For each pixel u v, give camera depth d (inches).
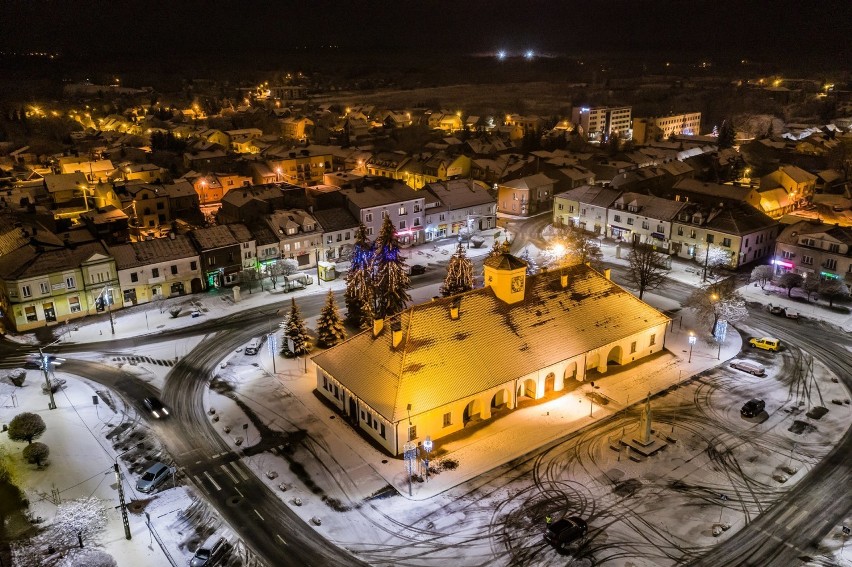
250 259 3897.6
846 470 2107.5
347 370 2409.0
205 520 1903.3
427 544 1807.3
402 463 2160.4
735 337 3085.6
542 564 1731.1
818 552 1765.5
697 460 2165.4
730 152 6988.2
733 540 1811.0
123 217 4256.9
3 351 2999.5
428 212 4751.5
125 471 2130.9
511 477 2084.2
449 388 2263.8
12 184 6082.7
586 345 2610.7
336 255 4323.3
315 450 2239.2
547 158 6555.1
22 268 3171.8
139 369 2822.3
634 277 3673.7
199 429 2367.1
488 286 2581.2
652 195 4975.4
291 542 1814.7
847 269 3555.6
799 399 2541.8
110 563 1652.3
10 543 1809.8
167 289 3627.0
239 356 2942.9
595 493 2006.6
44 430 2258.9
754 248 4163.4
